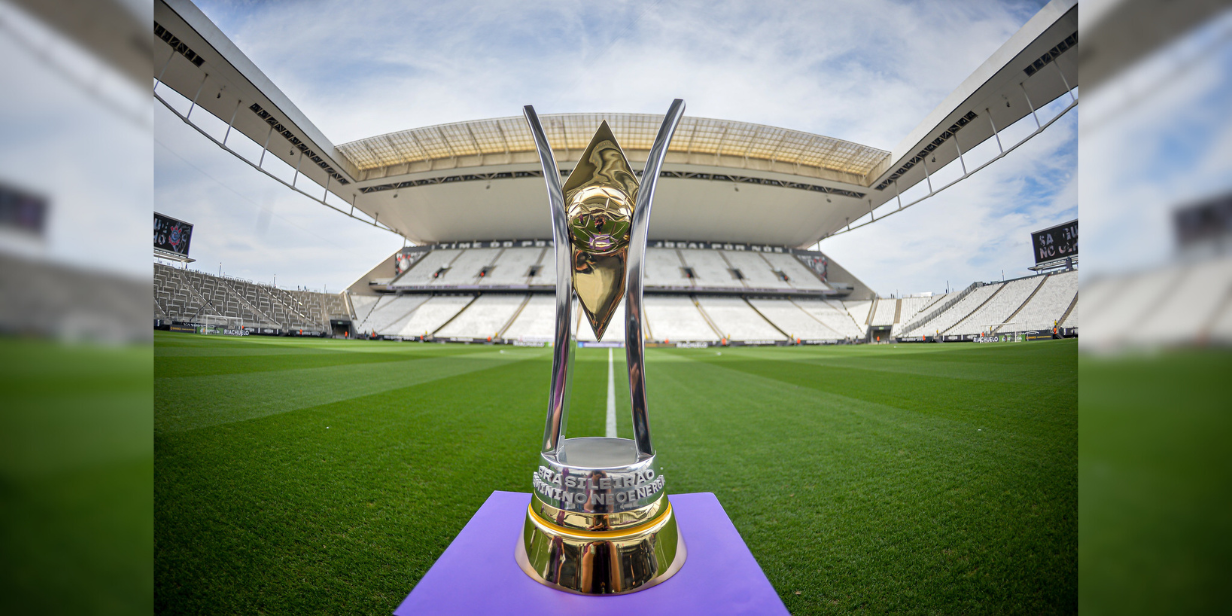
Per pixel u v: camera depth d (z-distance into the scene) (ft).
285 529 6.04
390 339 95.96
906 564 5.29
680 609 3.19
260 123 65.31
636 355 3.78
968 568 5.18
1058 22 46.83
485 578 3.52
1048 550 5.52
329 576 4.97
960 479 8.10
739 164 84.43
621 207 3.84
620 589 3.28
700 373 29.07
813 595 4.71
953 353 45.65
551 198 3.86
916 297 102.22
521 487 7.72
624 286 3.95
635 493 3.46
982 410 14.62
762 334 96.37
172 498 6.85
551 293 108.06
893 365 32.60
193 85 56.80
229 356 30.83
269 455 9.11
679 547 3.87
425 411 14.38
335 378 22.04
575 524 3.39
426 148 82.53
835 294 123.65
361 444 10.21
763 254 126.82
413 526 6.20
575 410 15.88
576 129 77.46
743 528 6.22
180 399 14.67
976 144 69.05
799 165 86.99
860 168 88.07
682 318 100.32
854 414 14.35
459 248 125.08
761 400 17.58
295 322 89.81
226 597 4.54
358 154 83.51
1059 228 73.00
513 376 25.64
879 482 8.01
